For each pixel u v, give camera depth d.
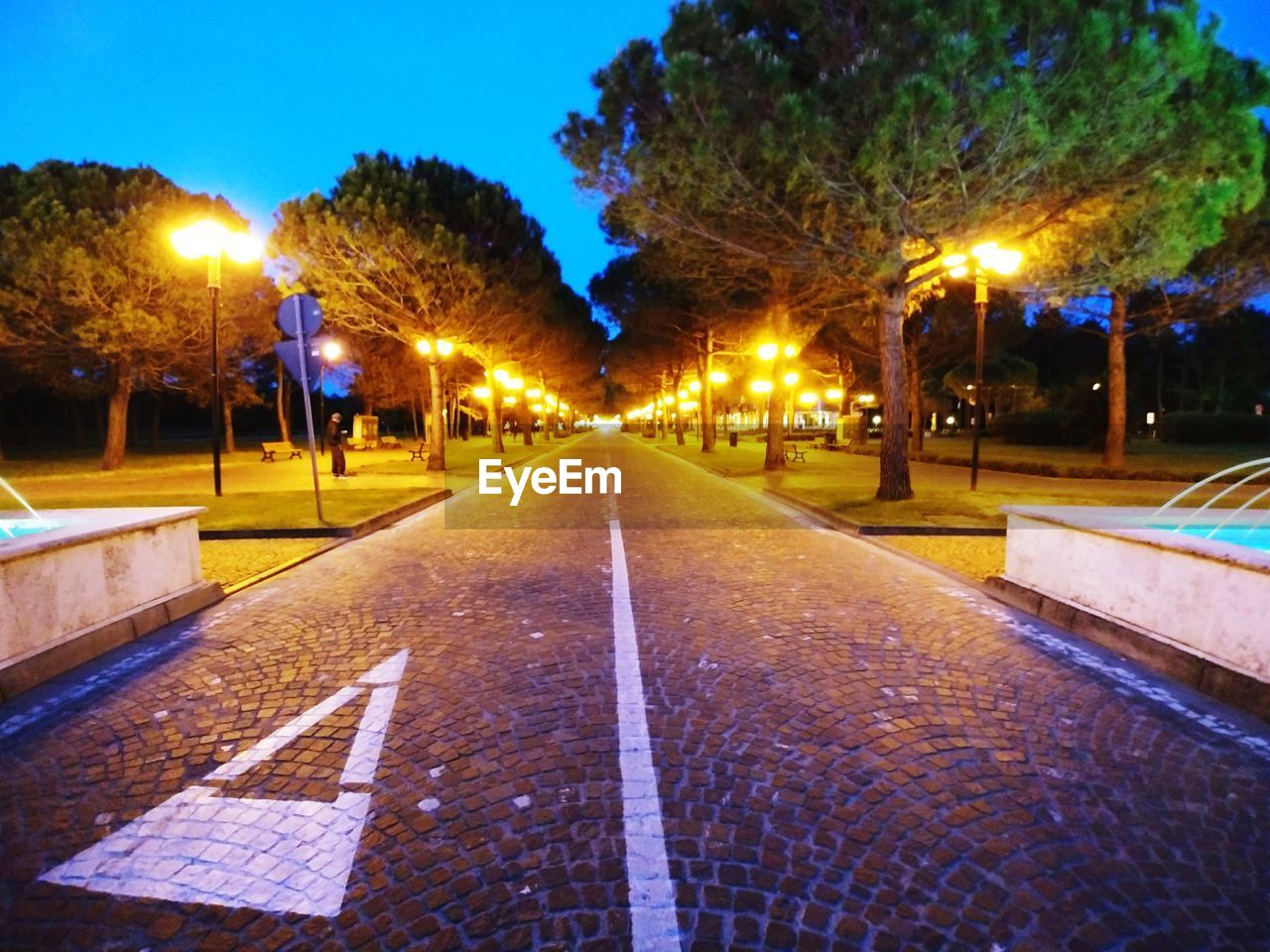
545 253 24.38
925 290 13.78
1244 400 49.03
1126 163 9.05
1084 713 3.86
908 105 8.02
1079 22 8.17
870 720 3.77
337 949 2.20
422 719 3.80
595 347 44.03
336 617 5.74
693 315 29.31
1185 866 2.58
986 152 8.77
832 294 19.16
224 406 31.98
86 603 4.84
